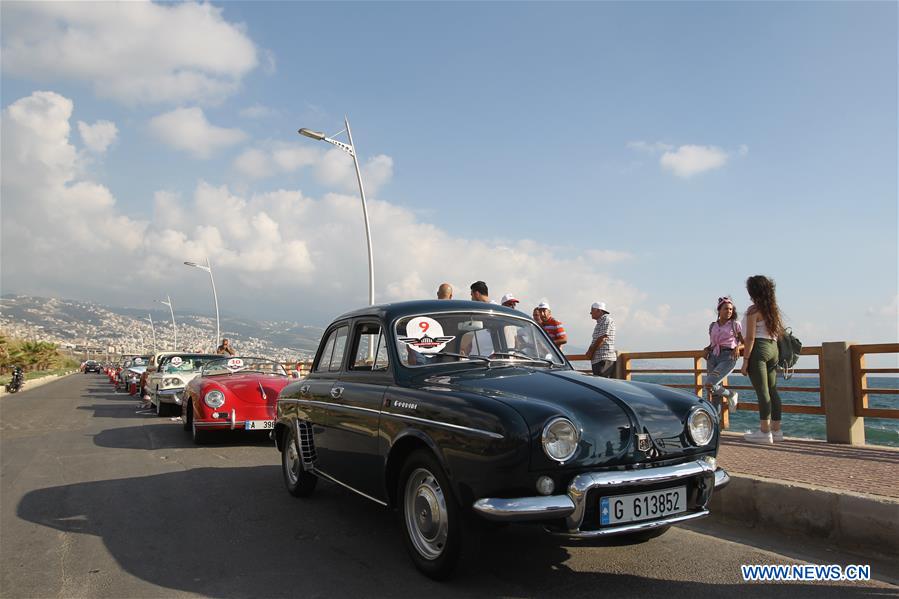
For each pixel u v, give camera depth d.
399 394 4.16
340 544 4.58
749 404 8.38
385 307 4.91
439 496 3.75
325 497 6.12
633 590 3.57
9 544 4.73
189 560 4.29
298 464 6.01
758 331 7.17
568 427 3.30
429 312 4.72
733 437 7.62
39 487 6.77
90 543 4.73
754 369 7.20
